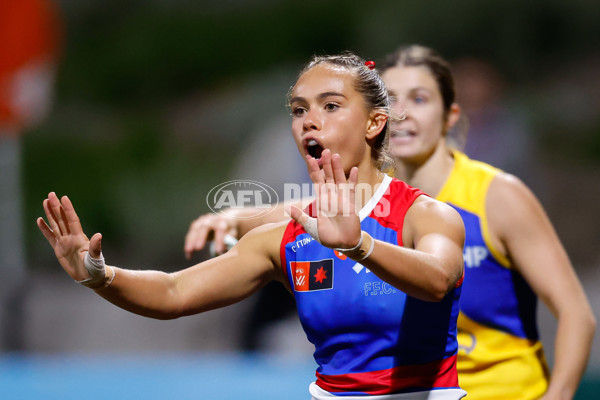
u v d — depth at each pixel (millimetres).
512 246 11203
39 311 30391
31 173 39781
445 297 7758
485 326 11352
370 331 7715
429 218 7656
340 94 7754
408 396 7707
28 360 20609
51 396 15570
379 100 8016
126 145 42406
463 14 46344
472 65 27172
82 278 7566
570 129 43281
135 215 37906
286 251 8117
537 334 11766
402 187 8039
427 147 11836
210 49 48031
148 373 17578
